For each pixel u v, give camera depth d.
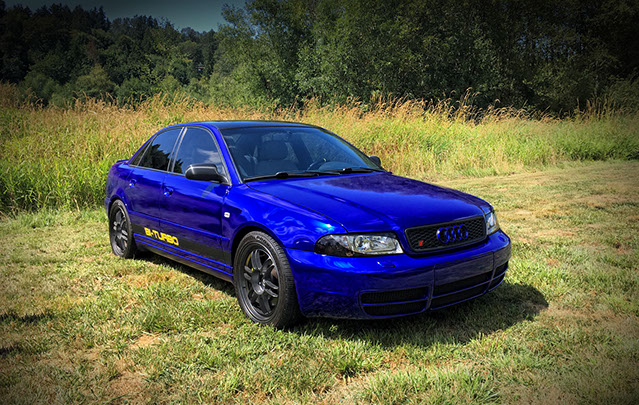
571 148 14.45
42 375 2.69
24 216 7.39
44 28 140.25
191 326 3.32
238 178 3.74
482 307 3.54
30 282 4.35
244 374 2.62
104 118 10.94
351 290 2.88
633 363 2.64
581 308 3.51
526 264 4.46
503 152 13.45
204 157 4.14
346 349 2.90
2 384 2.60
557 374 2.57
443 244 3.11
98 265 4.91
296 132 4.48
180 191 4.14
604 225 6.17
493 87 37.12
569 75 39.38
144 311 3.58
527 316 3.35
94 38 150.25
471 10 39.50
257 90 41.31
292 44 40.00
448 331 3.17
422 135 13.35
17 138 9.87
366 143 12.42
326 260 2.94
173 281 4.35
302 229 3.06
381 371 2.65
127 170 5.17
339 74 34.09
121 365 2.78
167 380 2.59
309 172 4.00
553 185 9.79
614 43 43.16
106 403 2.41
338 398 2.42
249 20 40.12
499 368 2.65
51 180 8.11
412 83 35.03
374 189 3.57
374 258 2.91
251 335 3.15
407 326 3.25
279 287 3.15
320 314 3.04
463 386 2.44
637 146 14.90
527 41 42.78
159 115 11.52
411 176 11.95
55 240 6.07
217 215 3.69
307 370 2.66
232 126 4.31
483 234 3.38
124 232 5.20
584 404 2.28
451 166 12.76
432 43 35.62
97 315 3.54
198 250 4.00
